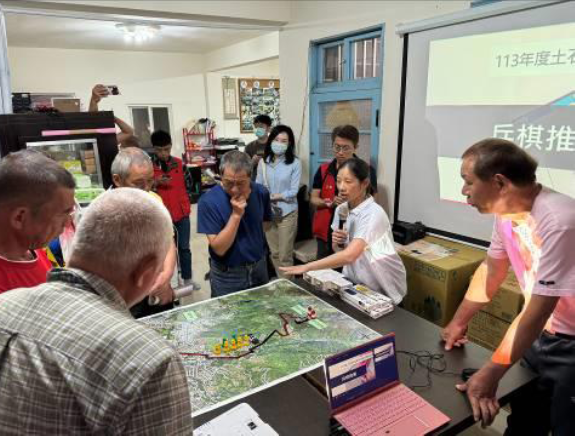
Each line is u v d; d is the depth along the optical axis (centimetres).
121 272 73
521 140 229
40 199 107
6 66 319
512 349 117
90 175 260
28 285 118
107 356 64
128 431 62
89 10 337
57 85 656
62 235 160
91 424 62
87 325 66
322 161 400
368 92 335
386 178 325
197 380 123
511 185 121
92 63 676
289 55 416
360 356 112
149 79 727
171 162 354
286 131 364
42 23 471
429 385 122
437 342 145
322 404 113
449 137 268
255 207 201
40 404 64
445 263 242
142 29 510
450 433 106
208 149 770
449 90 263
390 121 313
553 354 134
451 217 275
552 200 121
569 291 114
